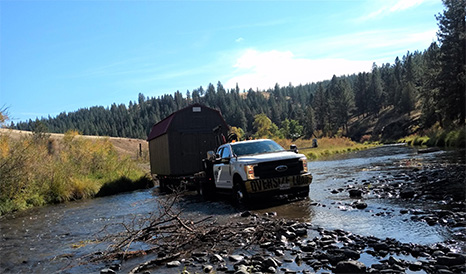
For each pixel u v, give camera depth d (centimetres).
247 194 952
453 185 930
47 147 2097
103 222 988
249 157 1004
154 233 689
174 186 1678
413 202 796
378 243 502
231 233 651
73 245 725
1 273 573
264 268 463
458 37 4941
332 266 448
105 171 2333
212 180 1223
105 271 518
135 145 7900
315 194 1072
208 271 475
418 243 504
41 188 1680
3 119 1662
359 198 924
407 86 11981
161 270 504
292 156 978
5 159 1512
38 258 649
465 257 419
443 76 5006
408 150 3462
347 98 14688
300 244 554
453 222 586
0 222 1168
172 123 1627
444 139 3384
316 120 16062
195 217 891
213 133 1688
